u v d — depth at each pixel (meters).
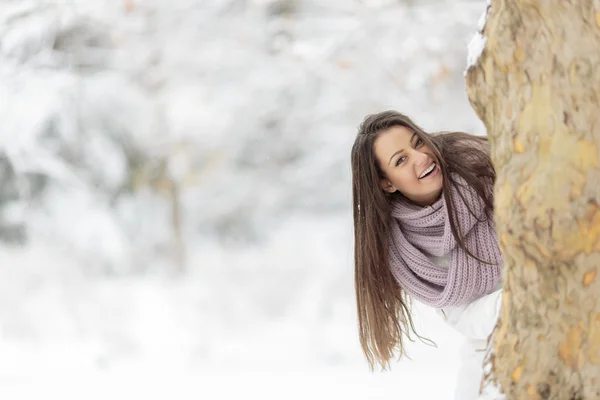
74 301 14.58
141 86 17.98
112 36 16.78
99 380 10.76
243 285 15.64
